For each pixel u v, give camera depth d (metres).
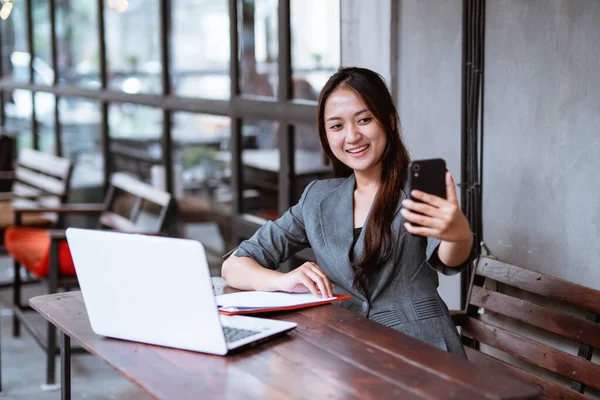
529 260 2.75
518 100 2.72
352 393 1.60
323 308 2.15
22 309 4.46
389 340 1.89
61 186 5.09
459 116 2.95
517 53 2.71
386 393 1.59
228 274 2.39
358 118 2.24
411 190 1.87
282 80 3.81
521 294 2.82
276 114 3.87
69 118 6.05
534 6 2.63
